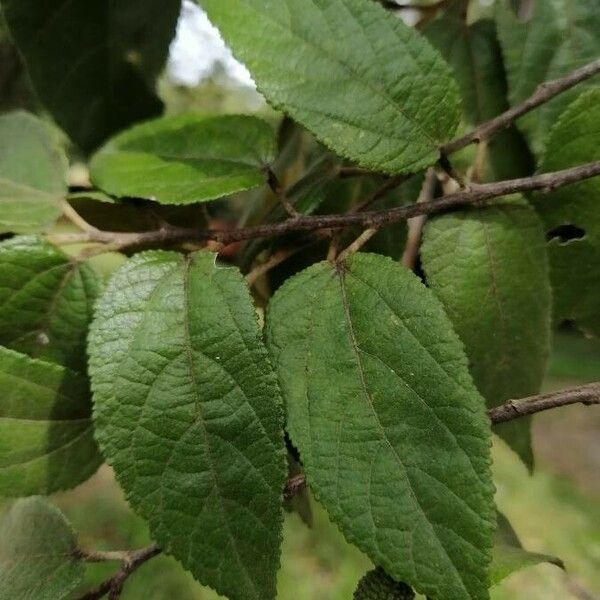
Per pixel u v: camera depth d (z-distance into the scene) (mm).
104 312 186
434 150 203
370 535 168
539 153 248
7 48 383
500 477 1162
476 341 213
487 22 275
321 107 193
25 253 206
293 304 190
